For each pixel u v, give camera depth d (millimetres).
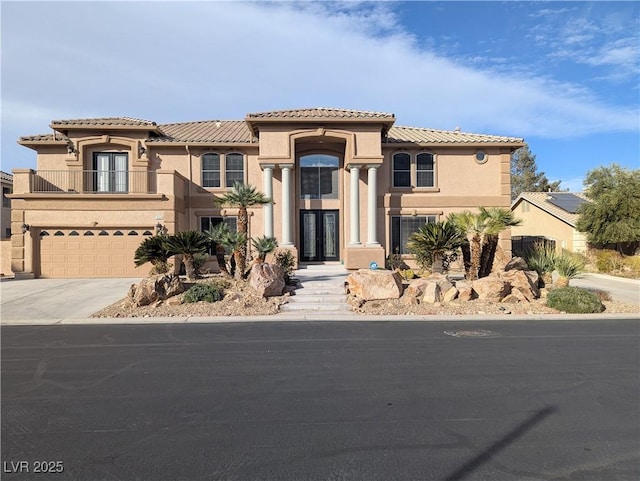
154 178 22609
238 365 7535
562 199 32562
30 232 20859
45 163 22844
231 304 13812
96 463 4195
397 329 10773
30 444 4590
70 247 21156
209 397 5973
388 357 8047
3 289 17312
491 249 16750
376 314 12898
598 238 24625
